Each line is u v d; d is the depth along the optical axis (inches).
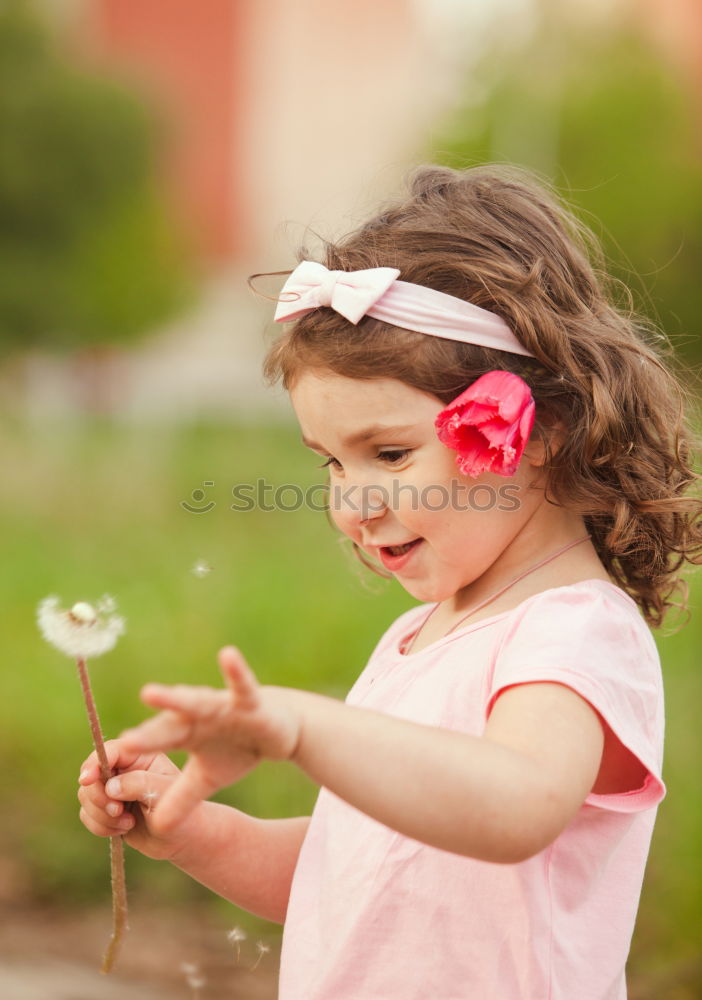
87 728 222.7
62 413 1005.2
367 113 1707.7
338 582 310.5
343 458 81.1
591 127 1019.9
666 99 1040.2
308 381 81.1
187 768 61.3
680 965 156.3
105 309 973.8
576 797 65.6
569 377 83.0
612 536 85.9
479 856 62.9
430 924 76.2
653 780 75.7
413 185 94.3
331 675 234.2
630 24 1085.1
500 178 94.4
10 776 212.4
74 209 911.0
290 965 82.0
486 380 77.7
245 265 1674.5
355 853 80.9
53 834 194.4
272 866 91.7
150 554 373.4
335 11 1691.7
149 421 973.8
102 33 1664.6
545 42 1080.8
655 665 78.5
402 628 93.9
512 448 75.4
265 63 1695.4
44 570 351.3
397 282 81.3
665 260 988.6
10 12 896.3
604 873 78.0
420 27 1681.8
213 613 272.4
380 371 78.7
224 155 1699.1
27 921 179.0
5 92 882.1
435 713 78.4
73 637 70.0
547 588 81.5
